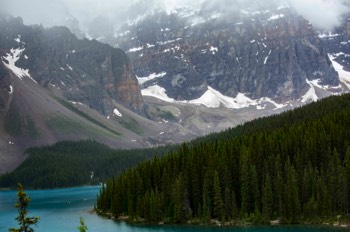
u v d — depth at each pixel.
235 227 148.50
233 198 157.12
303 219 148.88
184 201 163.00
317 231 135.38
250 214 155.12
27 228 73.06
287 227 143.62
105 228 158.25
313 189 153.75
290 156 170.38
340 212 149.62
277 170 159.12
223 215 155.62
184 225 156.88
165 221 162.38
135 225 161.88
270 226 146.62
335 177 151.75
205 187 159.12
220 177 163.50
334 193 151.12
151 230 151.25
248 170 161.00
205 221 156.38
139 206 171.75
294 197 150.38
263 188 157.00
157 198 166.75
